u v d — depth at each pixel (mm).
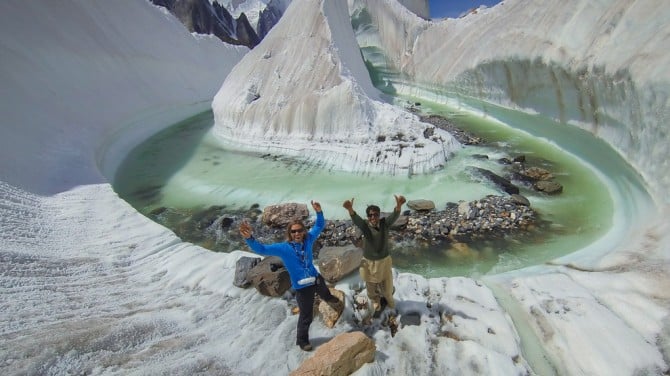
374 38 28281
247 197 10695
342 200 10031
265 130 14344
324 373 3871
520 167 11391
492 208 9000
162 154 14953
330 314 5016
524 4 15648
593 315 4930
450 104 20609
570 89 12164
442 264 7320
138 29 24734
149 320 5270
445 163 11734
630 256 6129
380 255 4598
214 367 4465
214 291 6125
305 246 4312
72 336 4742
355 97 12984
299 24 16891
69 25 18750
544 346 4727
